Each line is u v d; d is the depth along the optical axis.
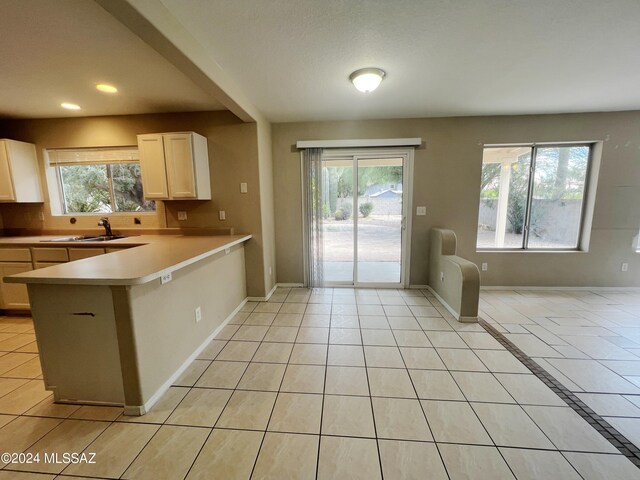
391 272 4.05
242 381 1.98
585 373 2.04
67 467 1.34
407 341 2.51
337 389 1.88
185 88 2.57
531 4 1.54
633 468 1.32
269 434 1.52
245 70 2.26
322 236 3.89
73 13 1.52
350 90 2.70
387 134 3.68
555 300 3.46
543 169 3.77
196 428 1.57
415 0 1.49
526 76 2.44
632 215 3.63
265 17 1.61
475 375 2.02
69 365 1.71
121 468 1.33
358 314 3.11
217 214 3.43
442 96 2.91
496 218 3.88
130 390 1.65
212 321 2.60
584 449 1.42
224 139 3.28
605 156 3.54
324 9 1.55
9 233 3.61
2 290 3.07
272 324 2.88
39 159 3.47
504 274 3.85
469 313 2.88
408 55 2.07
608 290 3.78
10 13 1.50
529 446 1.44
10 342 2.54
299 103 3.03
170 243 2.73
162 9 1.47
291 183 3.86
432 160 3.71
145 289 1.71
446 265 3.26
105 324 1.64
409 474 1.29
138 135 3.04
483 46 1.96
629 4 1.54
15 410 1.70
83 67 2.15
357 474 1.29
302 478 1.28
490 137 3.61
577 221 3.81
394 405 1.73
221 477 1.29
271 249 3.83
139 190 3.55
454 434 1.51
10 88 2.52
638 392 1.84
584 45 1.96
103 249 2.93
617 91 2.80
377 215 3.94
